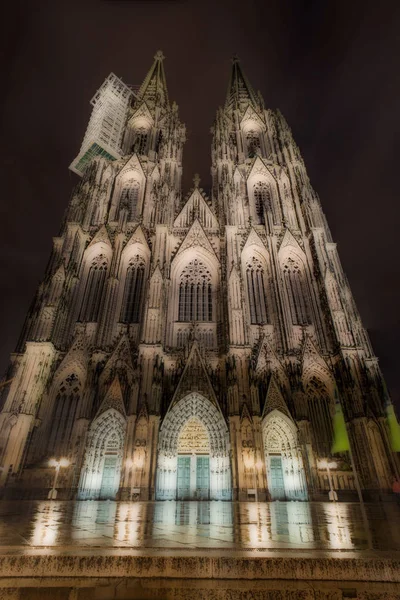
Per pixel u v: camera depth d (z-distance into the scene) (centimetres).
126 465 3694
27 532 1001
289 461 3984
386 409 4450
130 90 9775
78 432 3925
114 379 4375
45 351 4434
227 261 5422
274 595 562
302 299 5441
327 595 562
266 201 6688
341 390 4459
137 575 613
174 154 7575
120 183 6931
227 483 3800
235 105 8975
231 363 4400
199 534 991
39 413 4169
